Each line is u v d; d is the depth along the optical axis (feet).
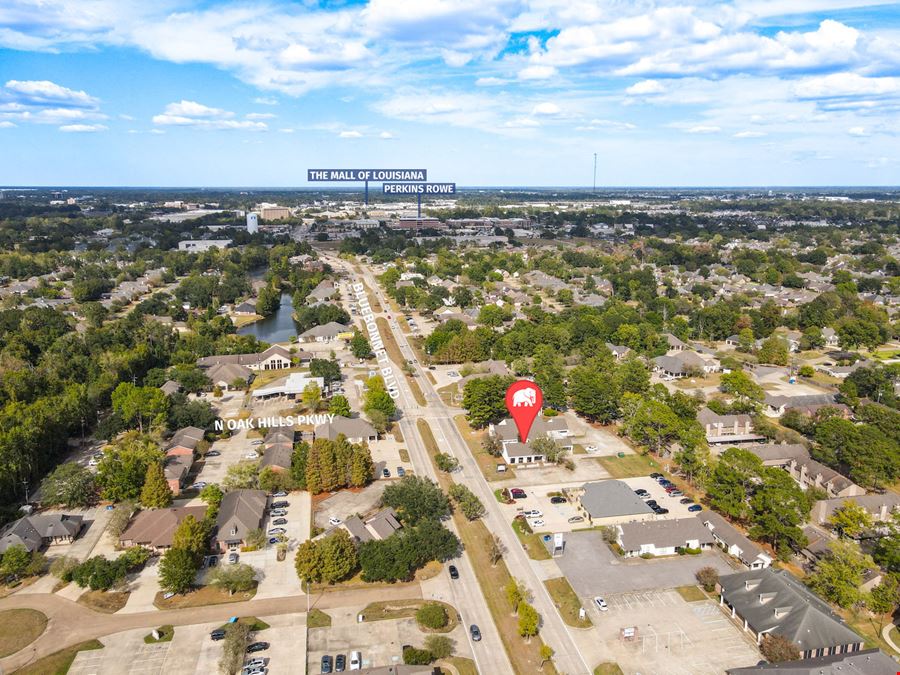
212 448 510.17
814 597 311.47
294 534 385.29
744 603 314.14
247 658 285.43
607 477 466.70
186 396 581.53
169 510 390.01
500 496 435.53
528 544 379.35
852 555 330.13
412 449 508.94
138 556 349.00
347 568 340.39
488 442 504.43
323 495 433.07
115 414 521.24
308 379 647.15
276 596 329.72
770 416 588.91
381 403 554.46
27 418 469.57
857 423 541.75
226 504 399.03
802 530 381.40
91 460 485.97
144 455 439.22
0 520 386.73
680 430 488.85
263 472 435.12
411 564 345.92
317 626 307.17
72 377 615.16
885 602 309.01
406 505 394.32
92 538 382.63
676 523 382.22
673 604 327.26
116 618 312.50
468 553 369.50
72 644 293.84
